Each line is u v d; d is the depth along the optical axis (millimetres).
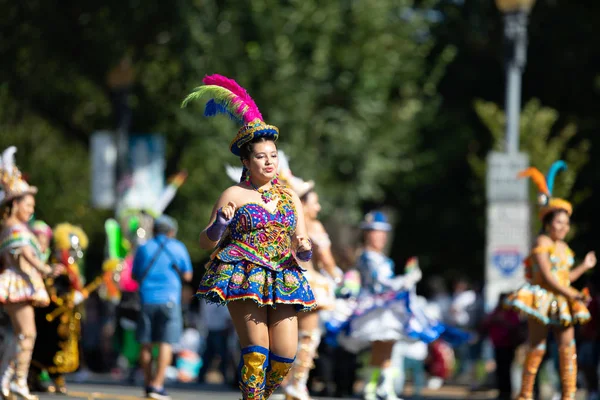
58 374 27750
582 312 24531
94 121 61531
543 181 25234
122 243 34656
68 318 27656
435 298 51688
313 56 56781
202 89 16859
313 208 24750
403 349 36156
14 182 23312
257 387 15969
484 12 68875
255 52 54688
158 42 53469
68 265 27859
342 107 59281
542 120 47219
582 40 66875
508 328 33250
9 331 24984
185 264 27750
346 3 59062
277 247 16172
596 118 66000
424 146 66062
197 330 51156
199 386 37750
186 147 56406
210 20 52812
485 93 71062
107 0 51812
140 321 27266
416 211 68812
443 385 46094
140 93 56312
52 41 53625
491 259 37281
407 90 61625
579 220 64750
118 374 46844
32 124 69625
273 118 55156
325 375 32250
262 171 16391
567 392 24719
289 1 56062
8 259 23094
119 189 47062
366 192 59125
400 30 60906
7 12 53281
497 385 33688
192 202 58000
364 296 27562
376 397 27859
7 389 23141
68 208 71688
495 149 47688
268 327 16234
